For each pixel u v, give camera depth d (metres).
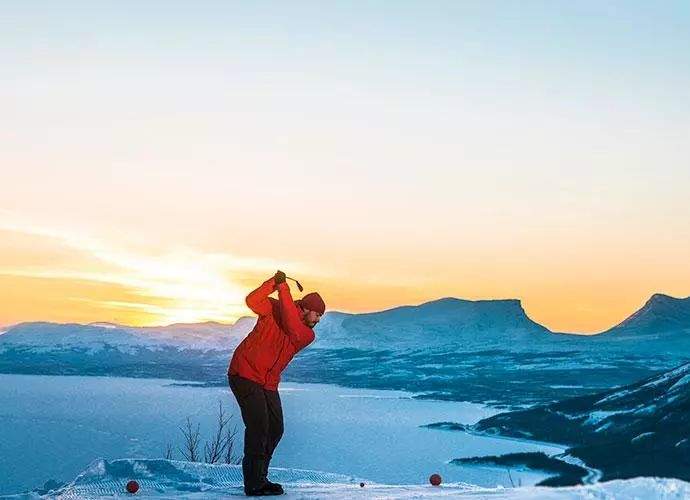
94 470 8.63
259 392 7.49
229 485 8.30
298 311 7.49
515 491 6.17
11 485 100.50
